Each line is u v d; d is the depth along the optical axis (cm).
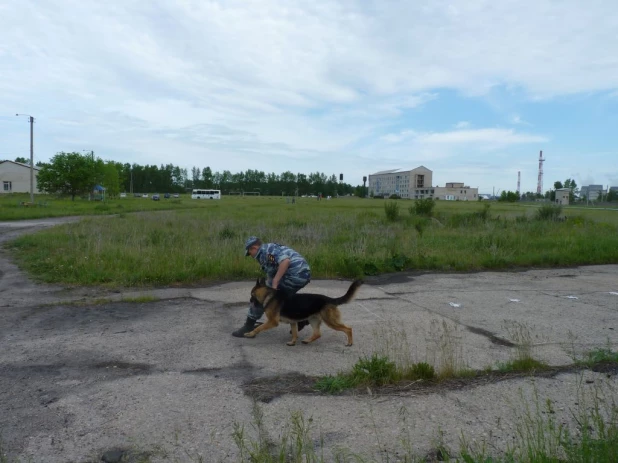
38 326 658
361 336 614
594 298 838
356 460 322
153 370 493
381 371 458
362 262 1093
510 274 1088
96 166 5931
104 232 1563
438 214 2709
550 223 1969
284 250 609
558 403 408
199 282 969
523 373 478
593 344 574
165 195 10394
